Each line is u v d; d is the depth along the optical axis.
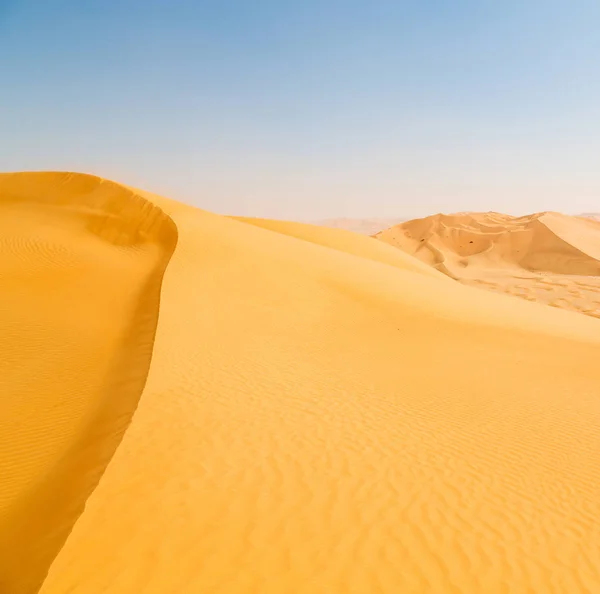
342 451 6.57
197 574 4.06
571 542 5.13
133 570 4.02
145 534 4.45
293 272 18.23
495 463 6.79
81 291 13.84
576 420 8.69
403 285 21.16
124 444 6.02
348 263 23.14
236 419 7.10
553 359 13.19
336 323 14.35
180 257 16.69
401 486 5.85
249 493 5.29
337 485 5.69
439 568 4.49
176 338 10.55
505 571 4.56
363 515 5.16
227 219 27.61
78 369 9.34
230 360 9.81
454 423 8.13
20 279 14.20
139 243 19.34
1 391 8.34
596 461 7.12
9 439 6.97
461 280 63.31
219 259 17.41
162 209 21.31
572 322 21.78
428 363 11.81
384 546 4.70
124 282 14.96
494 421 8.37
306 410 7.86
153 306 12.73
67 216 22.06
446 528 5.11
